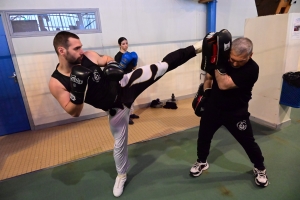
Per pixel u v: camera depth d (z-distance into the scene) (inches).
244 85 56.6
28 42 116.9
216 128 69.6
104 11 130.2
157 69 60.3
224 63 55.3
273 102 106.1
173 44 157.2
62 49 51.1
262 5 108.6
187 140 103.1
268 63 104.8
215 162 83.4
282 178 72.3
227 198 65.4
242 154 88.0
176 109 150.1
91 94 54.2
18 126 126.6
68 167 87.7
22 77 120.4
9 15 110.3
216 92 63.7
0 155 101.0
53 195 72.1
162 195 68.7
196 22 160.9
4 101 120.1
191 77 173.3
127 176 79.0
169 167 82.9
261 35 105.4
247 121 63.7
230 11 169.5
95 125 131.4
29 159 96.0
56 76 54.7
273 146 92.4
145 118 136.5
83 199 69.4
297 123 113.0
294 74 96.1
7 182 80.4
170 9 149.2
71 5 121.6
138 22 141.3
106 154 95.7
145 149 97.3
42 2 115.1
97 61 63.2
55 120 134.0
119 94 60.2
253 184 70.3
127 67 97.7
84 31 127.4
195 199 66.0
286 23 93.5
